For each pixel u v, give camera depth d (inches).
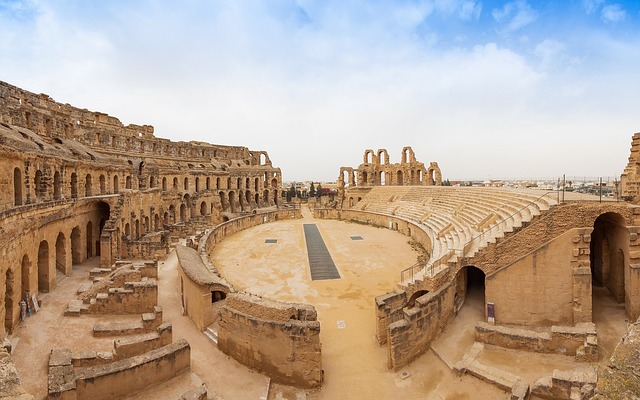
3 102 1440.7
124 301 930.7
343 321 932.6
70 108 2283.5
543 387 622.5
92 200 1427.2
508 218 1090.1
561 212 883.4
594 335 749.3
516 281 901.2
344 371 730.2
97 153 1964.8
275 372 697.6
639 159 1192.8
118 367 589.6
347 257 1590.8
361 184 3644.2
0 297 708.7
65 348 702.5
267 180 3769.7
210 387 655.8
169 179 2598.4
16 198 978.1
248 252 1707.7
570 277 883.4
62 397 536.1
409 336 748.6
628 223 873.5
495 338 796.6
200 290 854.5
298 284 1218.6
